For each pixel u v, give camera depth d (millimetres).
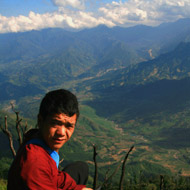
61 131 1701
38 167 1626
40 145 1761
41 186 1603
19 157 1722
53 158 1800
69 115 1710
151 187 18422
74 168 2414
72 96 1788
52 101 1692
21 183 1598
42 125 1758
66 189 1920
